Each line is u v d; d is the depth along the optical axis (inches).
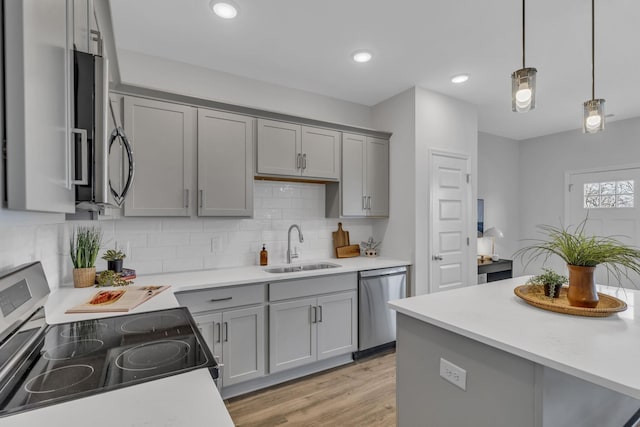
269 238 121.0
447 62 106.1
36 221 27.5
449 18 83.0
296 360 99.8
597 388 51.8
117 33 89.1
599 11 79.5
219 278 92.9
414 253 124.2
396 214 132.4
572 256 57.0
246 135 103.7
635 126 159.8
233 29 87.7
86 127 32.2
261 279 93.7
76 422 26.1
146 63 100.3
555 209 190.4
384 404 87.6
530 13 80.4
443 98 132.6
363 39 92.8
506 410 46.3
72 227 84.0
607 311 52.3
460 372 52.8
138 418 26.7
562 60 104.0
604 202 170.6
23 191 20.3
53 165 25.6
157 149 89.7
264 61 105.3
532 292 68.2
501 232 181.3
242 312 91.0
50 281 69.5
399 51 99.3
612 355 40.6
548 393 42.9
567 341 45.1
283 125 110.8
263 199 120.2
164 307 59.9
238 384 92.7
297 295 100.1
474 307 61.3
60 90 27.4
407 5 77.9
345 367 109.0
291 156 112.2
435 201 129.6
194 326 49.2
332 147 121.6
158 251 100.6
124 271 88.4
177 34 89.9
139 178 87.2
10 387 31.6
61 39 27.7
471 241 139.9
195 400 29.5
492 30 88.2
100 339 43.9
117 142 61.5
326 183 132.3
